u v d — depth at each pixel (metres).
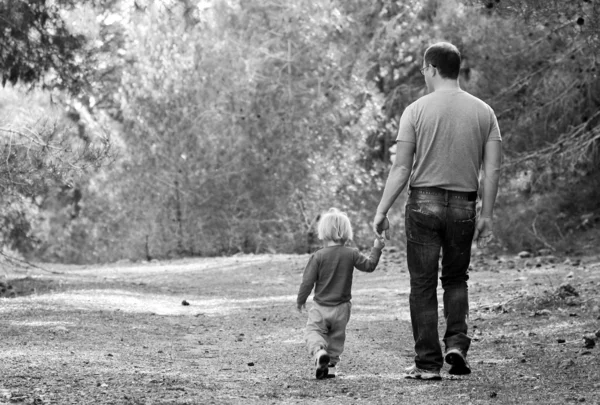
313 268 12.61
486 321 17.64
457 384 11.05
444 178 11.46
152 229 45.59
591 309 17.53
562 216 33.66
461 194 11.48
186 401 9.92
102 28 26.86
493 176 11.55
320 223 12.79
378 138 53.66
